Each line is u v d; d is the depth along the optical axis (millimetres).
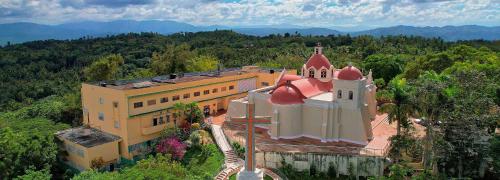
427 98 39875
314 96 49562
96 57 149625
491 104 40938
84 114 56656
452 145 39250
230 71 74250
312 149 43469
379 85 73812
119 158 50406
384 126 53625
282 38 187000
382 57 93562
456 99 40375
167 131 50812
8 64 143125
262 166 43094
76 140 49500
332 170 41438
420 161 42719
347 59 110875
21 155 45906
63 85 119438
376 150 42719
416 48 135375
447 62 76625
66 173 48062
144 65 140750
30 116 71875
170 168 39781
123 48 171125
